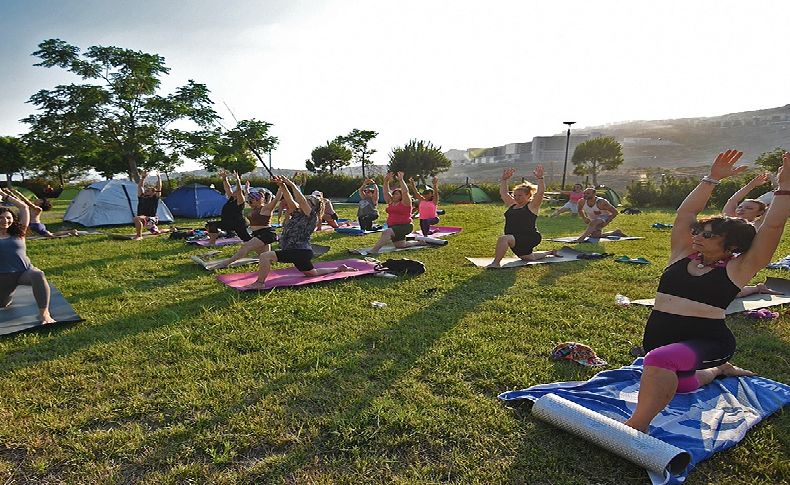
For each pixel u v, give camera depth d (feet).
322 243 32.30
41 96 88.17
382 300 17.46
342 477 7.60
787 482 7.49
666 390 8.09
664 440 8.24
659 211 59.06
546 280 20.51
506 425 8.98
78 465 8.00
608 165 140.05
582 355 11.85
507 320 15.11
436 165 114.21
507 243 23.17
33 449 8.44
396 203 29.01
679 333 9.07
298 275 21.16
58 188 107.65
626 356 12.25
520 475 7.66
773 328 14.03
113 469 7.86
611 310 16.14
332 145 134.31
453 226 41.70
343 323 14.78
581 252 26.58
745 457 8.00
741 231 8.53
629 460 7.70
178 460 8.10
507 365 11.68
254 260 25.27
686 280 9.18
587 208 33.76
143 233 38.47
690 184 65.00
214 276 21.72
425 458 8.13
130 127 95.71
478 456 8.12
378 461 8.01
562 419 8.67
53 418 9.40
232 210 29.96
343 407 9.69
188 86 98.99
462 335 13.62
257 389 10.46
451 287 19.20
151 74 95.86
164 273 22.57
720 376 10.53
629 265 23.59
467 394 10.26
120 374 11.36
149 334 13.88
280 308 16.25
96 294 18.61
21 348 12.92
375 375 11.12
